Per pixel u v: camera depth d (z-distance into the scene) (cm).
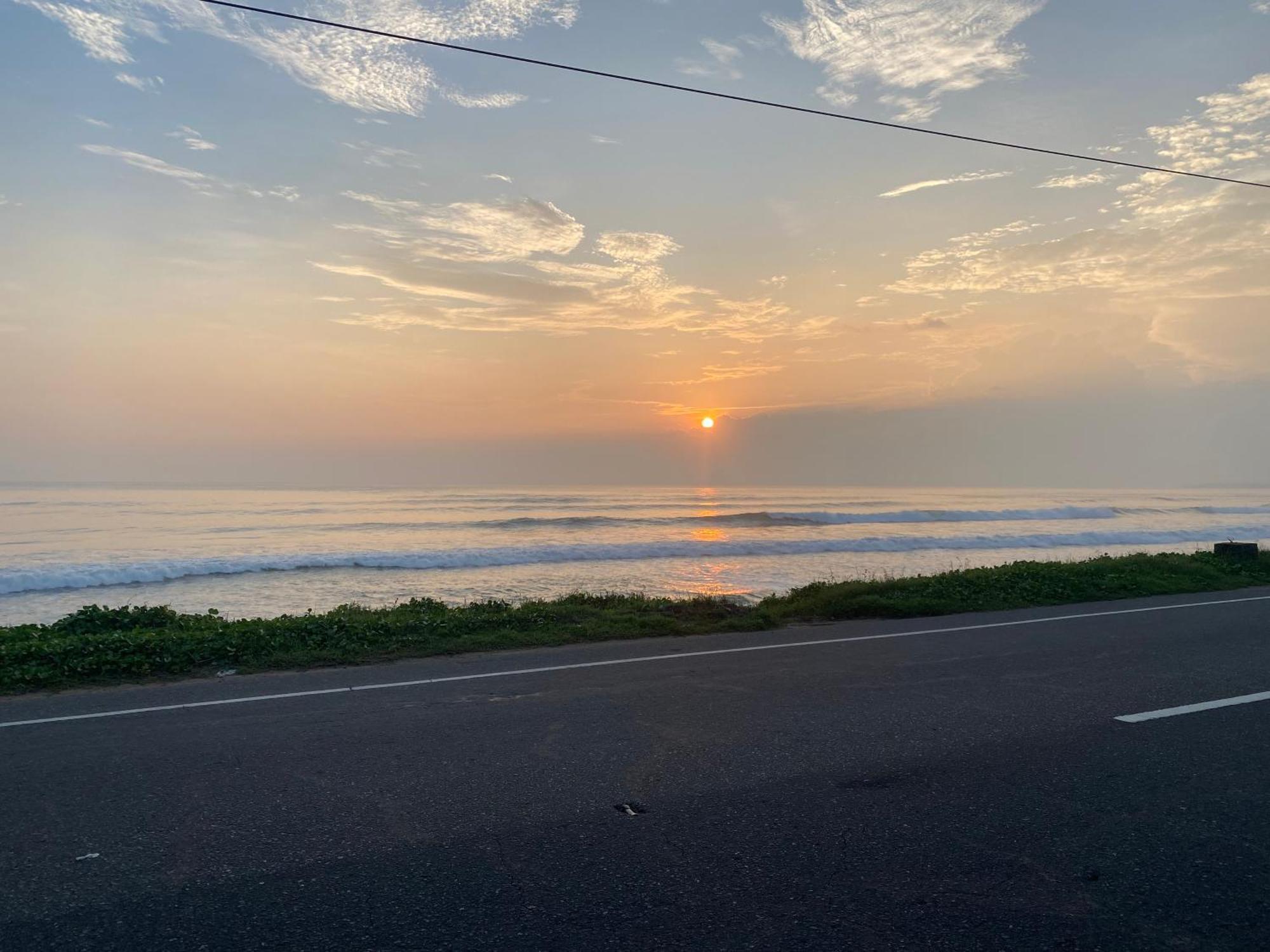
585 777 468
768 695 661
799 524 4984
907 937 301
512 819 407
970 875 349
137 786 452
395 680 722
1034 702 634
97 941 293
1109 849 375
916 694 663
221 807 421
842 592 1216
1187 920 315
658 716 598
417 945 292
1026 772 476
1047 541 3553
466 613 1023
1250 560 1603
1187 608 1152
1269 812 418
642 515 5691
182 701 647
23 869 350
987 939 300
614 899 327
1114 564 1518
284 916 312
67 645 788
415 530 4494
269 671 762
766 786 454
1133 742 532
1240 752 512
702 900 326
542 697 655
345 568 2588
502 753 511
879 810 419
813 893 333
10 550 3284
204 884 337
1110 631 963
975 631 977
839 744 529
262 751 514
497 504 7406
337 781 460
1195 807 424
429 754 509
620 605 1147
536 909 318
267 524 4844
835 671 750
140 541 3775
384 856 364
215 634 855
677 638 938
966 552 3170
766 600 1222
